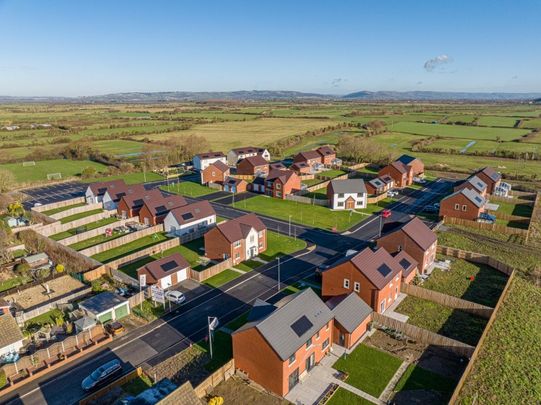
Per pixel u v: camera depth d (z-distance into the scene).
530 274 53.62
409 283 51.38
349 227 73.31
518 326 42.06
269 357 32.81
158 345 39.97
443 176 114.25
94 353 38.91
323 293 47.94
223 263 55.91
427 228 58.12
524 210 82.44
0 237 61.78
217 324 42.38
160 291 44.91
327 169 124.81
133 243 66.00
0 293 49.78
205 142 148.25
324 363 37.06
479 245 64.12
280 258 59.91
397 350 38.66
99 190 86.44
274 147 152.12
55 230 71.19
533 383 34.03
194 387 33.47
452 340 37.81
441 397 32.56
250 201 90.94
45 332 41.62
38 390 34.22
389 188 98.69
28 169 125.62
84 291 49.56
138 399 30.16
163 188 103.69
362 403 32.09
